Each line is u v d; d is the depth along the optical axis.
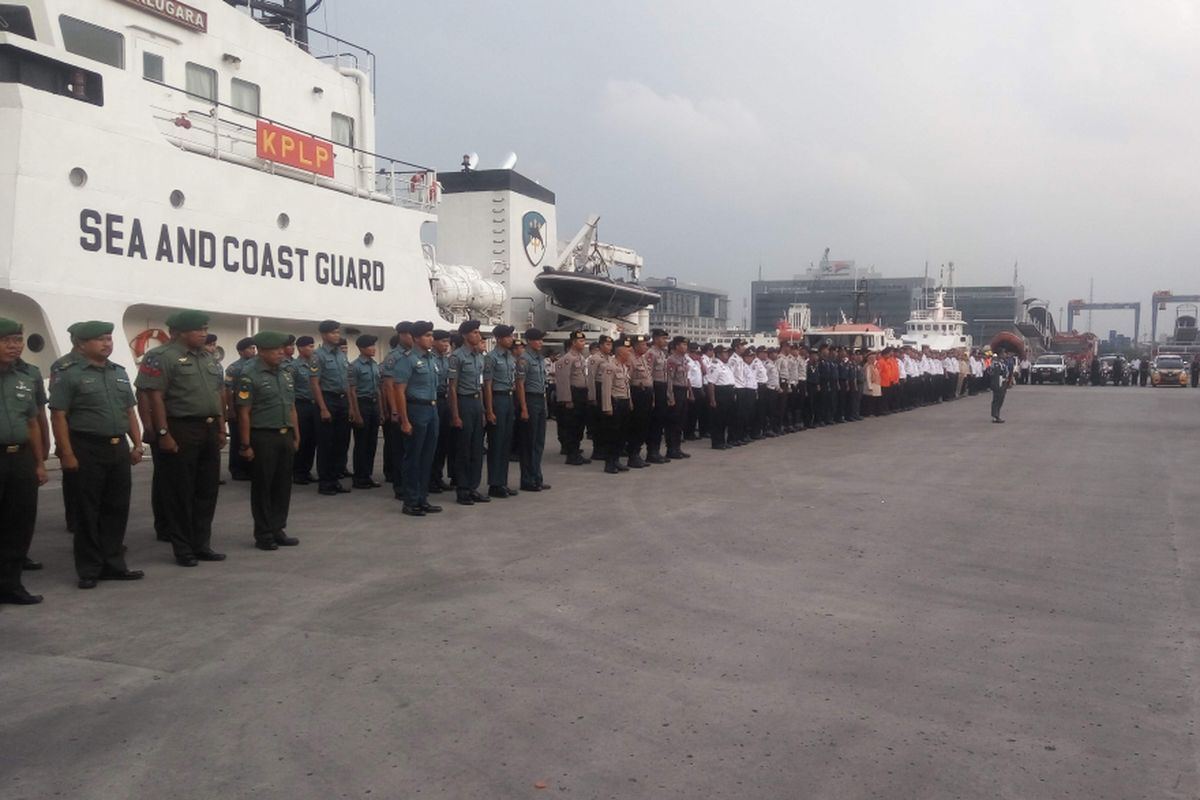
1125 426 20.78
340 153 17.09
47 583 6.84
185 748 4.05
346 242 15.80
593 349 14.48
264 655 5.23
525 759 3.95
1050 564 7.42
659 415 13.98
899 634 5.64
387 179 17.72
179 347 7.42
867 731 4.25
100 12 12.36
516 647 5.37
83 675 4.92
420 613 6.03
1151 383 44.09
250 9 17.17
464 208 21.88
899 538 8.38
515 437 13.68
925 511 9.77
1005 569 7.25
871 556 7.66
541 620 5.88
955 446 16.50
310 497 10.91
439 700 4.58
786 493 10.98
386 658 5.18
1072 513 9.68
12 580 6.23
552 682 4.82
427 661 5.13
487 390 10.50
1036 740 4.16
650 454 14.08
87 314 11.23
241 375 7.87
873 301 96.00
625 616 5.97
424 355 9.55
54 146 10.84
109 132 11.53
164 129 13.23
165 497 7.39
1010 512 9.73
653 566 7.30
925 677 4.92
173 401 7.32
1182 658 5.24
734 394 16.36
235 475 11.98
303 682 4.82
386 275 16.83
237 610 6.11
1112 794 3.68
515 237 21.78
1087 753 4.04
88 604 6.27
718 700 4.59
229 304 13.40
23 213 10.52
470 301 19.92
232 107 13.60
